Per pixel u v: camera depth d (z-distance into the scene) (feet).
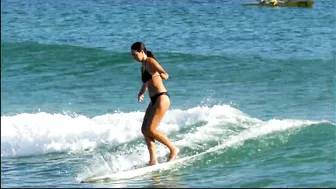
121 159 118.21
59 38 333.21
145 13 453.99
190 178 104.27
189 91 190.49
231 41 317.01
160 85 112.98
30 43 254.27
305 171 105.60
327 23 399.44
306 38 324.39
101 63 234.79
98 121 142.61
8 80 216.33
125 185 101.24
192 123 138.10
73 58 240.12
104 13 453.58
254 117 154.71
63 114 163.22
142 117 145.28
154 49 295.28
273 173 105.09
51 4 518.37
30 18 419.74
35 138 132.05
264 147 119.34
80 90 197.88
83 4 521.65
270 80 203.72
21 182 105.50
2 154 125.59
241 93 185.98
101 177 106.32
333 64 221.46
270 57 243.60
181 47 299.58
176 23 400.47
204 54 249.55
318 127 128.57
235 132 129.90
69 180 106.32
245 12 471.62
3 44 252.21
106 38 333.83
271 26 384.06
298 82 199.11
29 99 185.47
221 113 142.61
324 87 190.70
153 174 107.24
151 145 113.50
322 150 116.57
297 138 123.65
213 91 189.78
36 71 229.25
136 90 194.80
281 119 150.82
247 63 228.22
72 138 131.85
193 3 544.62
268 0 503.61
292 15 449.89
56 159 122.01
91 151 126.11
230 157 114.93
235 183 100.48
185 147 121.90
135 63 233.35
